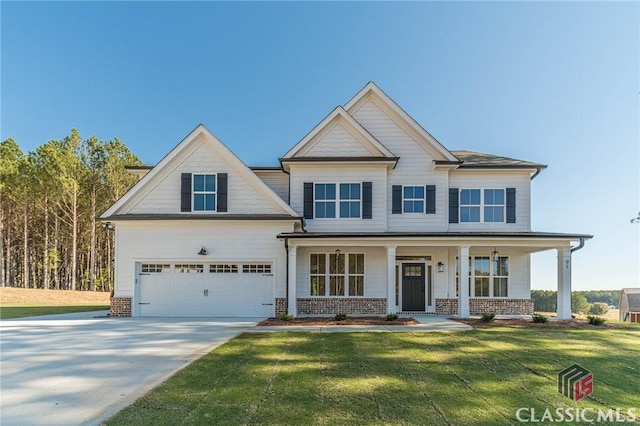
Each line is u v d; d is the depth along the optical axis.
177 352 8.21
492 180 16.34
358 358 7.45
